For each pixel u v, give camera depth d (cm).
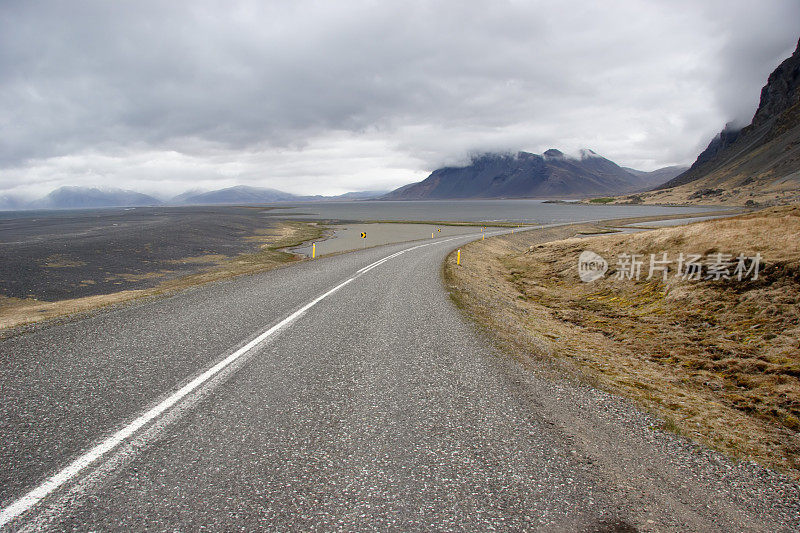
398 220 11406
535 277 2625
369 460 366
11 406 436
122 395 476
